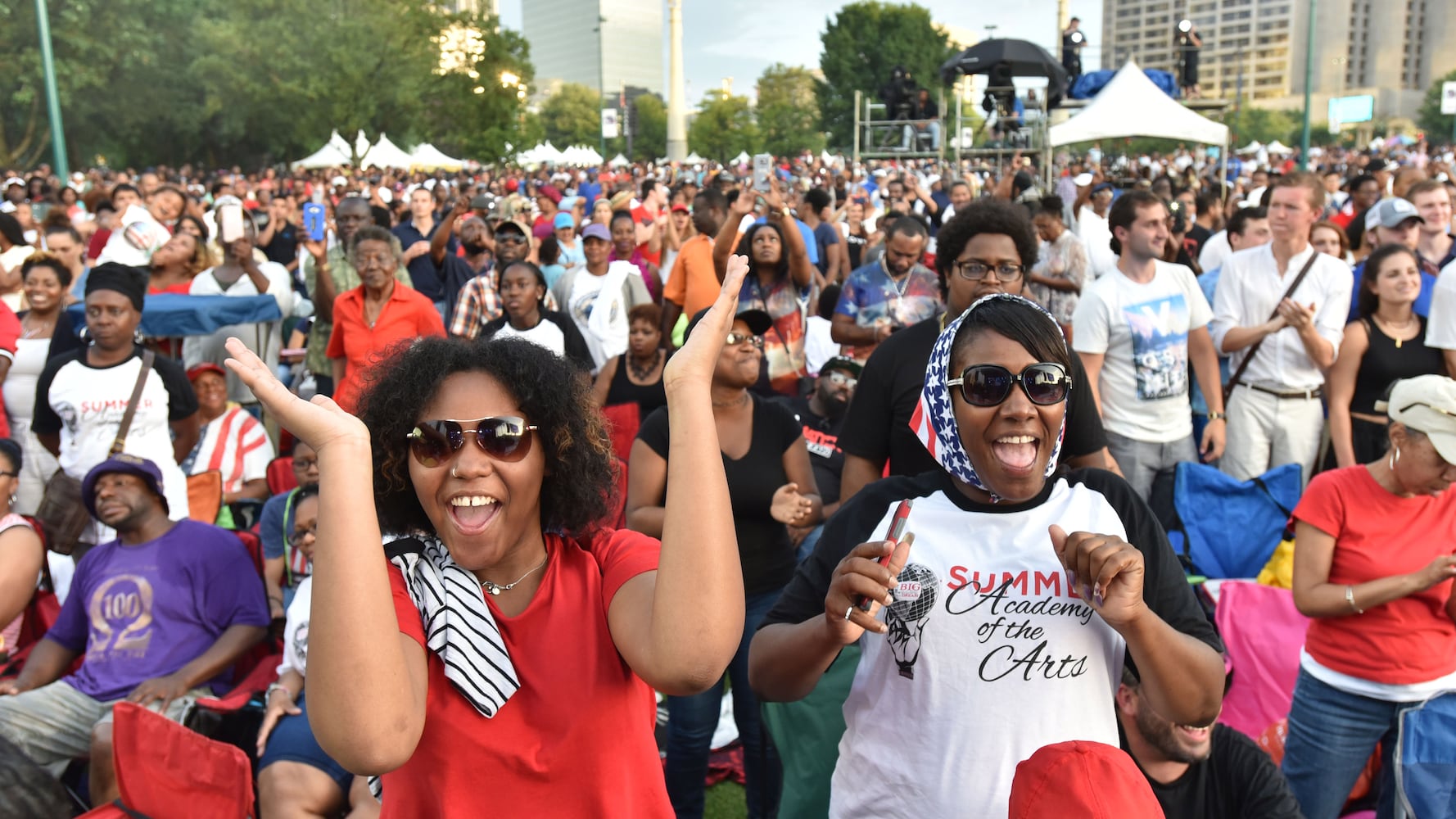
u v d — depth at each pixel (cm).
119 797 352
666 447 364
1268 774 266
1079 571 183
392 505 170
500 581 168
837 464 482
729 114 8188
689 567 149
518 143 5897
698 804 362
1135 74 1628
